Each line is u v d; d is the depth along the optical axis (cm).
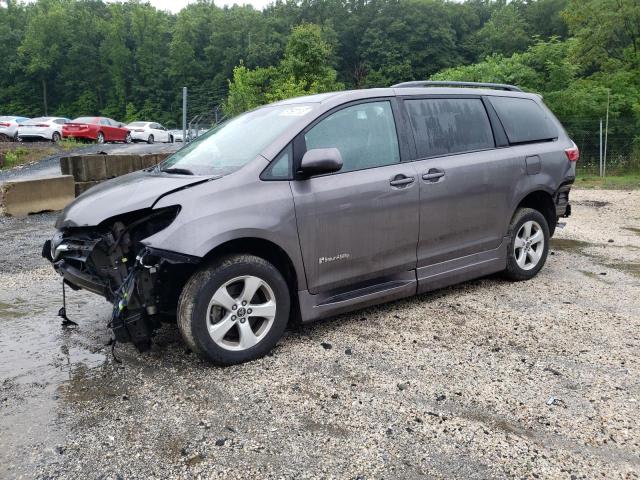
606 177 1859
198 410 329
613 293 553
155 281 364
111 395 348
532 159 566
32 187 1089
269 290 397
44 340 443
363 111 458
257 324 413
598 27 2741
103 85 9650
